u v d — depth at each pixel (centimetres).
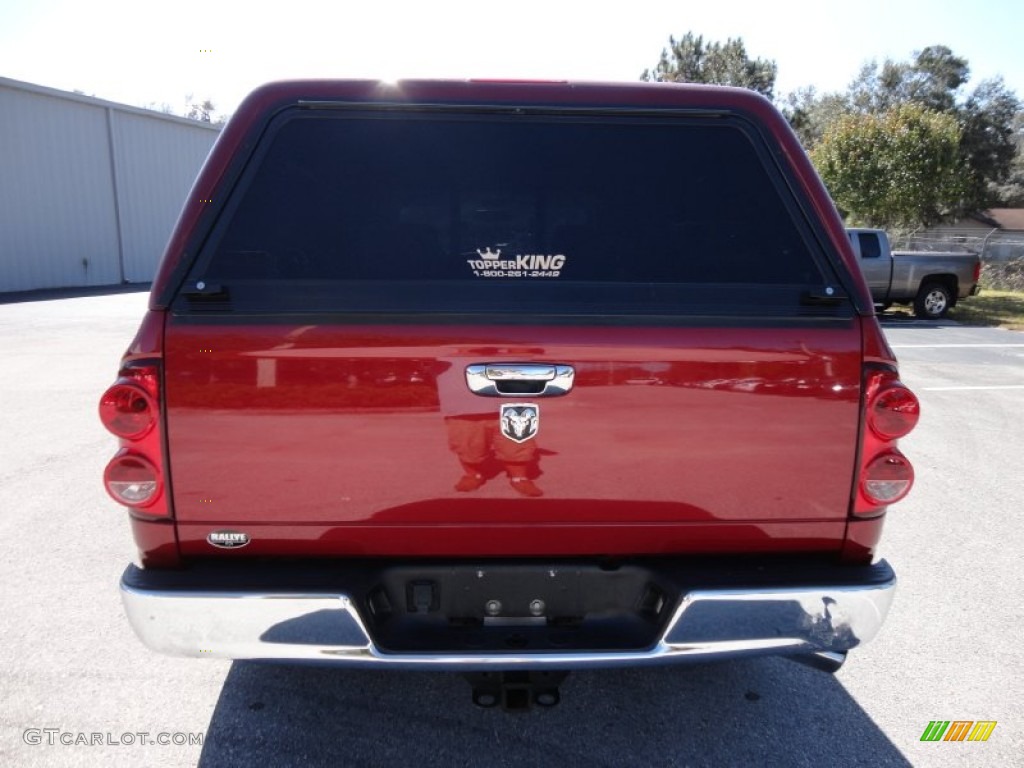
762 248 237
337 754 264
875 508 233
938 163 2345
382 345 217
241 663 322
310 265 227
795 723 287
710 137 245
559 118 242
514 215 236
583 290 229
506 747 269
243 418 217
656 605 236
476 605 234
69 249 2086
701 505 228
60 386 832
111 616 358
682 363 222
